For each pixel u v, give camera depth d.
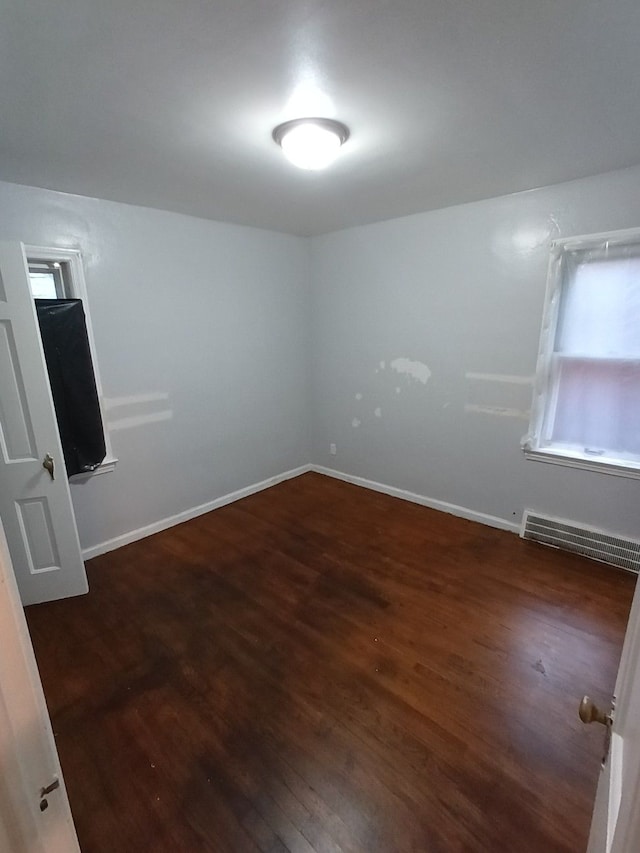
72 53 1.25
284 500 3.91
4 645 0.53
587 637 2.16
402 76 1.42
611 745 0.75
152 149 1.97
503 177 2.46
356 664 2.01
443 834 1.34
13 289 2.16
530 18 1.13
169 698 1.84
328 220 3.43
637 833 0.47
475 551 2.98
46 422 2.33
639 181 2.34
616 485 2.72
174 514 3.46
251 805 1.43
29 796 0.57
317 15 1.11
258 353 3.88
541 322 2.83
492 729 1.68
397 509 3.69
